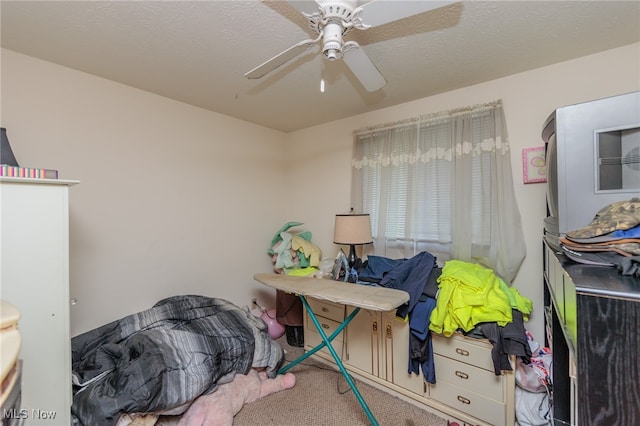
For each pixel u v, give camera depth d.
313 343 2.42
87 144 1.92
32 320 1.19
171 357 1.63
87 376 1.51
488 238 2.03
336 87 2.13
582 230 0.96
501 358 1.48
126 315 2.11
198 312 2.15
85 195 1.92
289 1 0.99
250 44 1.59
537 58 1.74
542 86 1.85
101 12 1.32
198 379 1.64
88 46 1.60
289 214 3.42
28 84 1.70
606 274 0.81
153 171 2.27
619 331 0.66
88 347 1.75
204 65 1.82
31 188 1.19
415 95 2.29
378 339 1.96
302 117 2.86
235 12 1.32
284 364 2.31
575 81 1.75
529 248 1.91
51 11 1.31
